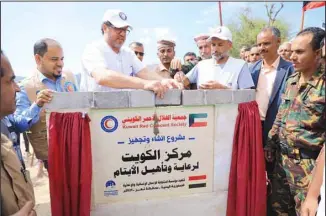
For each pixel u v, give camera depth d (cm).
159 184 210
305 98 219
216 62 288
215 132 215
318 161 168
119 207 203
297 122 222
